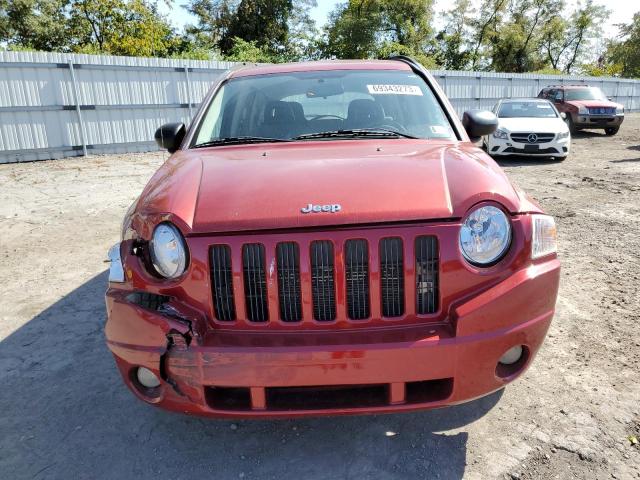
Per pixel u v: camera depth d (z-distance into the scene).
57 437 2.68
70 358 3.48
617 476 2.30
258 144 3.01
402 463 2.41
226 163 2.61
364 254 2.11
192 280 2.12
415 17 45.12
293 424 2.72
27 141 13.48
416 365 2.05
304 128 3.24
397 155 2.61
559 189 8.99
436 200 2.17
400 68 3.73
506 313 2.12
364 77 3.58
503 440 2.55
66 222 7.19
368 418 2.75
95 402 2.98
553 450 2.47
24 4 33.75
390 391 2.08
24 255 5.79
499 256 2.16
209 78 16.34
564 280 4.62
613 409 2.77
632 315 3.88
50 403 2.98
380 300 2.12
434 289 2.13
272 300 2.11
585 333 3.62
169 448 2.58
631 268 4.87
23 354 3.55
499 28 51.47
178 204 2.22
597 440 2.53
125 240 2.31
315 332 2.12
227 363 2.04
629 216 6.86
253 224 2.10
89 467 2.46
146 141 15.48
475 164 2.45
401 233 2.09
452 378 2.09
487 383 2.15
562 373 3.13
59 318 4.11
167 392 2.16
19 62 13.02
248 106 3.42
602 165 11.74
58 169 12.14
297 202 2.17
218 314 2.15
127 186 9.84
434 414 2.77
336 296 2.11
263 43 43.84
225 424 2.75
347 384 2.06
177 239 2.14
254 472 2.39
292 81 3.58
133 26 33.06
